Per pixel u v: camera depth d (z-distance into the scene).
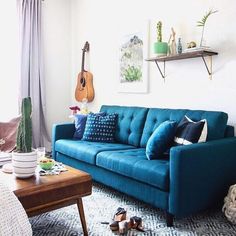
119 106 3.39
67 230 1.90
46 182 1.69
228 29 2.47
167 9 2.98
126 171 2.19
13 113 4.04
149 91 3.25
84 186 1.83
